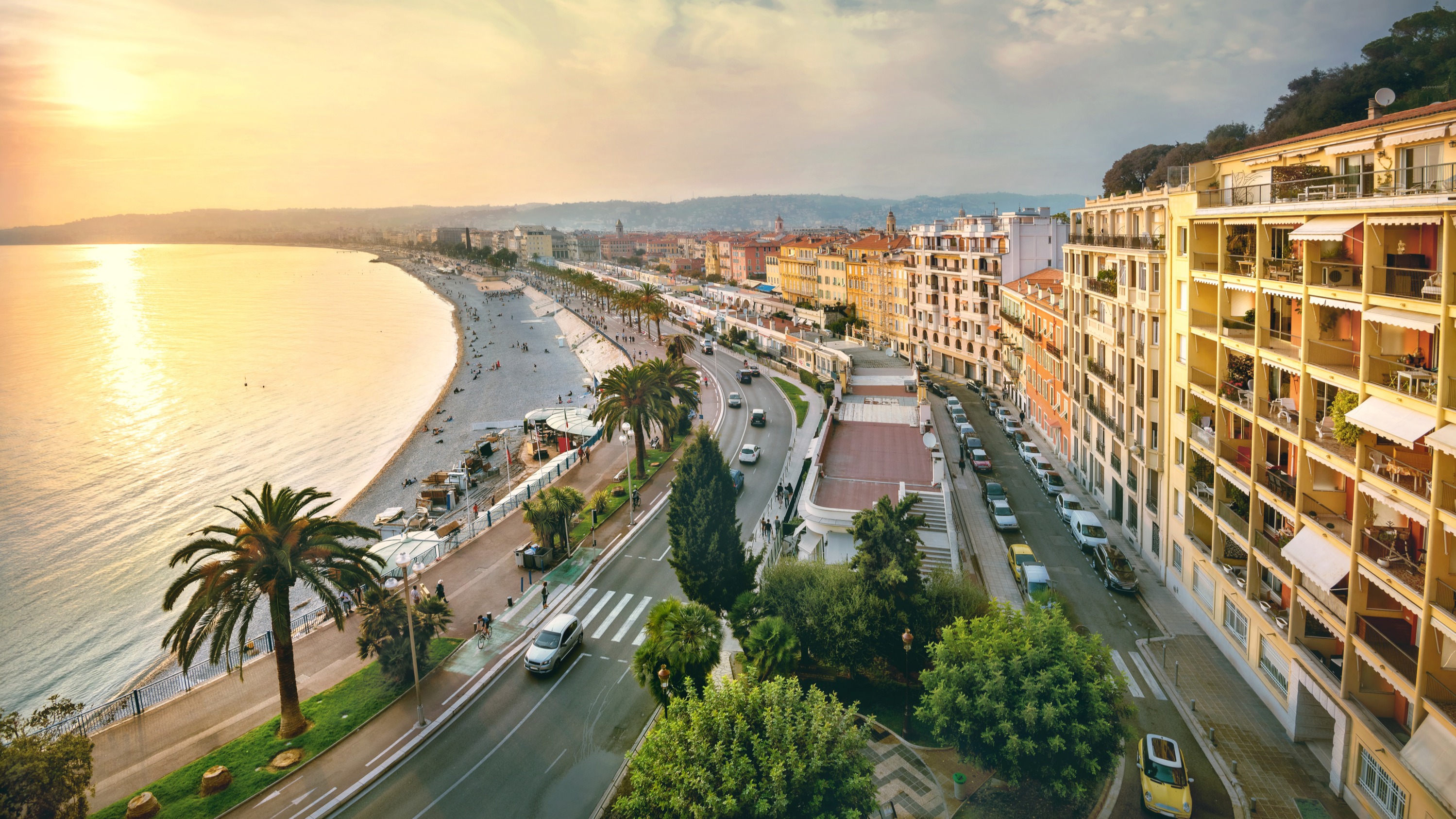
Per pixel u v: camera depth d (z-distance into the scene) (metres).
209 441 108.94
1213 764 29.62
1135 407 50.38
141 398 134.62
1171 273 42.97
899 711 33.53
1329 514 29.53
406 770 31.89
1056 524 55.41
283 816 29.08
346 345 195.88
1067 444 68.19
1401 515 26.33
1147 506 48.44
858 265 142.00
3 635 55.88
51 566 67.56
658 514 61.59
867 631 33.84
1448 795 21.28
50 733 31.73
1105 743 26.12
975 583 43.06
